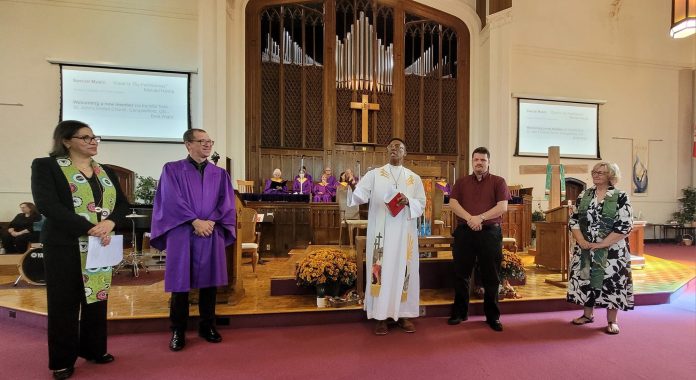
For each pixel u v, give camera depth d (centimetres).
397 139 306
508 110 836
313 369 232
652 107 981
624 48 959
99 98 704
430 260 394
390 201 285
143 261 514
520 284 411
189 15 746
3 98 682
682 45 994
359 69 850
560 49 920
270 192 698
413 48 893
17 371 231
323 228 609
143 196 661
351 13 866
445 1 871
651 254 771
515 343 275
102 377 221
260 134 798
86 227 213
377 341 278
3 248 555
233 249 336
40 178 208
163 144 731
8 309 332
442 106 898
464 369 233
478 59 891
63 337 216
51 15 700
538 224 500
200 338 282
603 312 352
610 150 953
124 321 296
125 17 726
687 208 971
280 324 313
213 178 278
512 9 830
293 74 827
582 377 224
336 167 837
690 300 400
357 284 346
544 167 582
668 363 243
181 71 730
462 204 313
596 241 300
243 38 771
